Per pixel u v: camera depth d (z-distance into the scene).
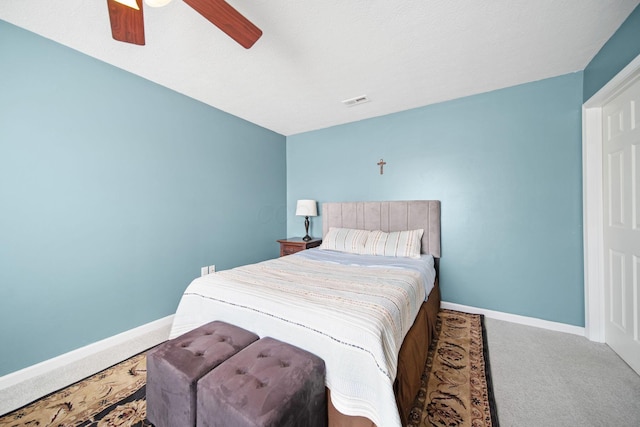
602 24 1.58
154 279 2.34
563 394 1.45
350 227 3.27
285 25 1.58
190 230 2.65
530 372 1.65
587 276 2.05
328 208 3.46
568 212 2.20
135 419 1.30
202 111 2.75
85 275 1.91
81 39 1.73
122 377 1.64
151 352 1.26
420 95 2.59
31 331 1.67
